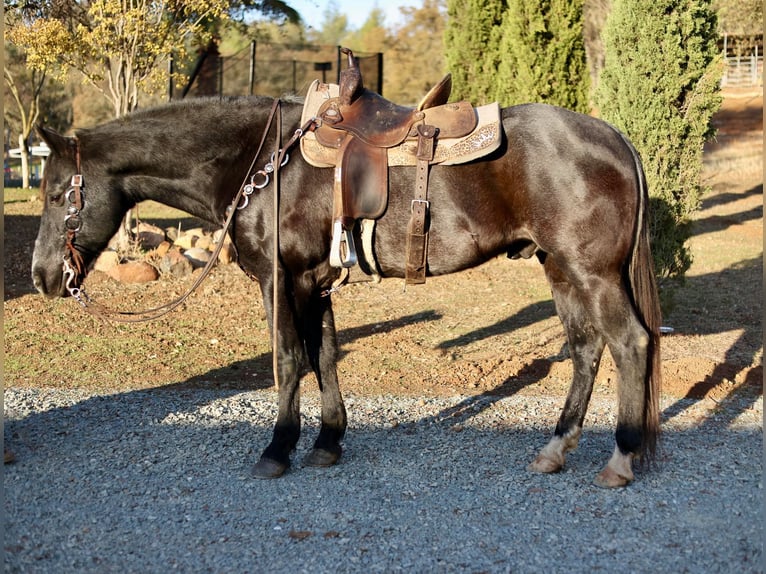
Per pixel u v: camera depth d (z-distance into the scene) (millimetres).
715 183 18984
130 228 10133
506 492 3615
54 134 3836
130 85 9812
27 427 4562
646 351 3598
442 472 3871
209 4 9719
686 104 6480
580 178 3531
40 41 9008
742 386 5492
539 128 3607
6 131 24656
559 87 8883
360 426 4617
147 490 3666
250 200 3785
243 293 8742
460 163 3594
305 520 3342
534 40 8867
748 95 27391
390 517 3361
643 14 6309
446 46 10914
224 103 3932
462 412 4895
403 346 6777
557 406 5016
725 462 3959
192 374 5938
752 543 3102
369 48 29625
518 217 3658
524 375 5914
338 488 3686
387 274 3812
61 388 5449
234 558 3027
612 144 3615
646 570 2916
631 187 3598
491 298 8734
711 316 7848
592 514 3377
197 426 4590
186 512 3434
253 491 3656
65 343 6746
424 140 3613
